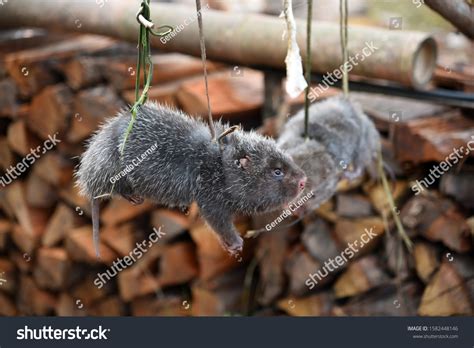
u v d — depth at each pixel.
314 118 3.08
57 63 4.86
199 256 4.54
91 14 4.45
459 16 3.40
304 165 2.80
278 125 3.98
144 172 2.33
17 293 5.74
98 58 4.76
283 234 4.26
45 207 5.31
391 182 3.90
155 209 4.68
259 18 3.94
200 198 2.44
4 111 5.07
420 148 3.63
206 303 4.62
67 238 4.99
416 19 5.15
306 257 4.16
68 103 4.73
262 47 3.83
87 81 4.66
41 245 5.29
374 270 3.98
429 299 3.76
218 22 4.03
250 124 4.42
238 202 2.46
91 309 5.21
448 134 3.59
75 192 4.91
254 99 4.36
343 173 3.15
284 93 4.16
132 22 4.23
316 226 4.12
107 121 2.53
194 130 2.47
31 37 5.29
